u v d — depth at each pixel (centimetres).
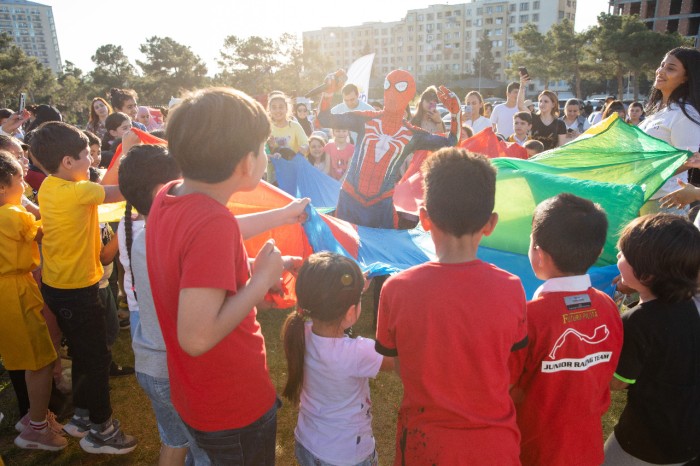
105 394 296
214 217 145
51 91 6806
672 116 372
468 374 162
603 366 185
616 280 282
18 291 283
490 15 11706
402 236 402
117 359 410
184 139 142
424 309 163
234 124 142
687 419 191
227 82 6738
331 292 198
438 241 174
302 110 948
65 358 411
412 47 12706
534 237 190
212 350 161
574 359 180
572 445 184
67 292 276
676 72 366
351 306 204
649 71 4606
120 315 461
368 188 434
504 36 11675
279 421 333
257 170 156
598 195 303
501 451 162
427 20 12381
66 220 268
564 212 183
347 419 209
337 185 550
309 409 213
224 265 143
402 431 175
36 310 292
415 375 167
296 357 208
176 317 156
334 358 204
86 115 7044
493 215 173
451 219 165
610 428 325
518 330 168
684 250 185
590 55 4884
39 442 299
